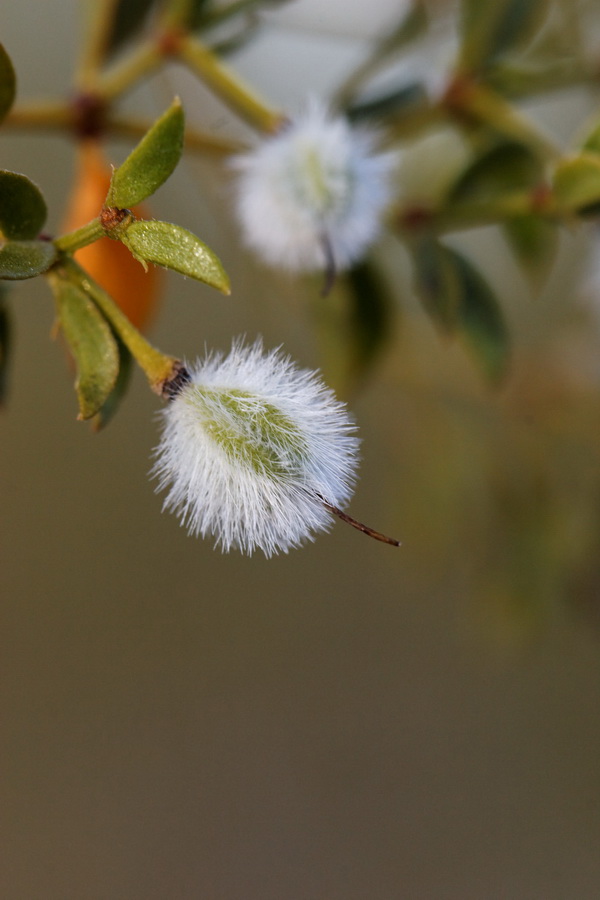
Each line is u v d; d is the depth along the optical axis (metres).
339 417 0.13
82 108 0.15
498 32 0.15
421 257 0.15
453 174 0.15
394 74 0.16
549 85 0.16
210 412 0.13
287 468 0.13
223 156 0.15
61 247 0.13
